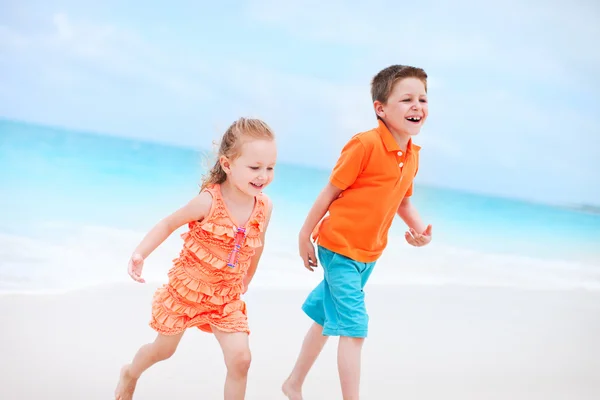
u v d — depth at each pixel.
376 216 4.13
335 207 4.20
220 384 4.50
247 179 3.74
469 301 7.21
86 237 8.31
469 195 18.59
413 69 4.17
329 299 4.16
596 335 6.30
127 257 7.62
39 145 16.64
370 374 4.86
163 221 3.85
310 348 4.28
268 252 8.48
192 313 3.84
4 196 10.37
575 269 9.89
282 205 12.23
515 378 4.96
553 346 5.84
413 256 9.48
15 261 7.00
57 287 6.34
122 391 4.04
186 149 19.62
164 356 3.93
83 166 14.16
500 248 11.09
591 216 16.25
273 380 4.66
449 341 5.75
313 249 4.34
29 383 4.23
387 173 4.09
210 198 3.80
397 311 6.57
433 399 4.47
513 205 17.05
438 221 13.55
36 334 5.10
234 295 3.91
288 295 6.75
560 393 4.71
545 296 7.83
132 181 12.95
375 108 4.27
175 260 3.95
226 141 3.82
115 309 5.84
